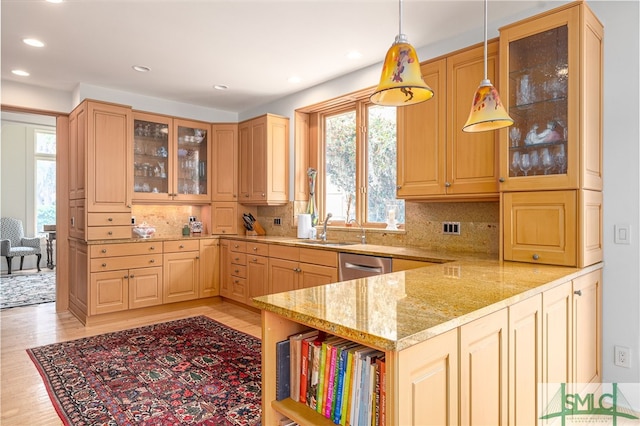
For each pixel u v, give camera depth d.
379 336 0.99
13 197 7.73
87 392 2.47
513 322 1.47
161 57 3.57
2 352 3.17
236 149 5.11
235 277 4.68
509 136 2.43
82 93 4.26
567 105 2.21
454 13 2.79
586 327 2.22
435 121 2.95
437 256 2.78
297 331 1.47
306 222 4.42
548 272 2.02
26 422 2.13
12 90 4.17
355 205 4.22
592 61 2.27
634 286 2.35
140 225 4.68
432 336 1.06
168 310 4.51
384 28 3.02
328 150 4.64
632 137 2.35
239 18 2.86
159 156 4.74
